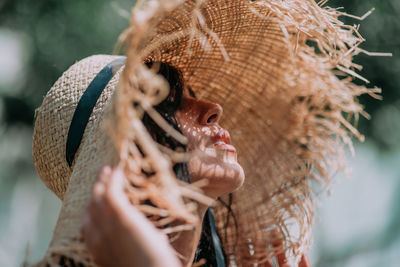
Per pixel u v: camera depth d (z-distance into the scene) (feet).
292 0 4.05
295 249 4.73
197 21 3.84
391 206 19.99
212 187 3.90
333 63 4.49
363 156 17.89
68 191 3.31
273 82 4.97
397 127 12.07
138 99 2.70
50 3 11.83
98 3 11.53
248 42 4.61
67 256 2.88
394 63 10.89
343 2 10.43
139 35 2.60
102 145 3.22
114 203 2.43
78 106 3.87
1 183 23.00
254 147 5.17
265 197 5.01
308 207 4.84
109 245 2.45
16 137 13.97
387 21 10.59
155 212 2.95
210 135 4.03
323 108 4.94
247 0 3.86
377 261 19.75
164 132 3.77
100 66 4.08
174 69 4.22
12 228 23.94
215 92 4.99
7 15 12.05
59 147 4.01
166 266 2.40
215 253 4.44
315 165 4.94
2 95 12.84
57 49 11.84
